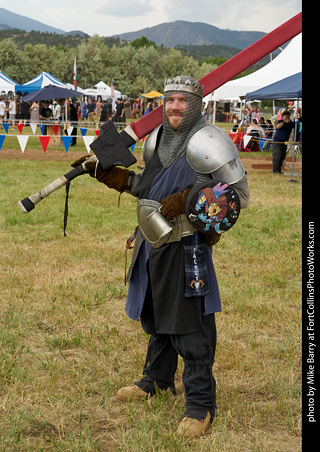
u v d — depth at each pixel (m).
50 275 5.47
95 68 99.69
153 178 2.79
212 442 2.69
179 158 2.72
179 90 2.64
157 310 2.77
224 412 3.00
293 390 3.23
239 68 2.82
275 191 11.61
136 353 3.72
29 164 15.27
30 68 104.06
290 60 19.95
